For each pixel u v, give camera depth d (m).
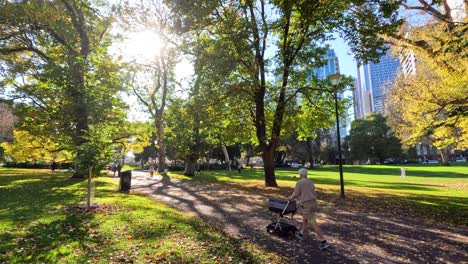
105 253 5.91
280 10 16.23
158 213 9.65
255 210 11.19
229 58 16.02
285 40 18.14
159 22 21.14
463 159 115.31
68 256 5.68
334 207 12.04
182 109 21.81
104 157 10.85
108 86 20.92
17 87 20.20
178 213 10.16
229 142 23.61
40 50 24.64
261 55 19.86
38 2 19.61
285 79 18.23
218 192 16.89
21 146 27.88
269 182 19.81
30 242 6.37
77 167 10.67
